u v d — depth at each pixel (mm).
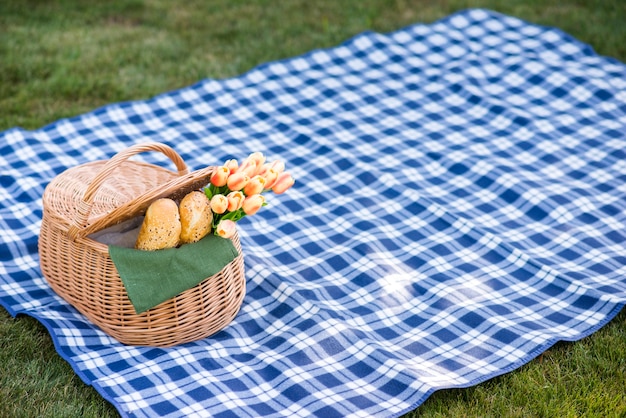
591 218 2785
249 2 4492
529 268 2568
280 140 3207
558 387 2217
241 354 2283
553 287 2502
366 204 2848
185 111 3371
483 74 3641
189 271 2180
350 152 3131
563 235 2713
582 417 2143
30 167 2975
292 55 3928
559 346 2330
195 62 3805
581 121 3309
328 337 2307
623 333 2363
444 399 2186
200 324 2279
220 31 4129
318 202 2867
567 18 4340
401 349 2295
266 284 2482
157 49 3893
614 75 3582
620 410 2150
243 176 2158
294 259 2605
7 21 4047
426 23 4277
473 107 3424
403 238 2701
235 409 2109
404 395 2154
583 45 3816
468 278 2539
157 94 3562
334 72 3676
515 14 4398
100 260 2197
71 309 2373
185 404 2113
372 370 2221
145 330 2236
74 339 2270
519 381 2221
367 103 3461
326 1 4531
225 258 2213
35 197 2811
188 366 2217
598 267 2582
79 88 3541
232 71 3752
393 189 2912
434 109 3420
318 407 2119
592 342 2340
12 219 2701
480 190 2928
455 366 2240
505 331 2342
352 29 4199
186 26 4184
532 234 2723
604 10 4441
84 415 2107
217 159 3064
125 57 3789
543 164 3066
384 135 3244
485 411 2158
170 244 2172
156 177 2480
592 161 3080
